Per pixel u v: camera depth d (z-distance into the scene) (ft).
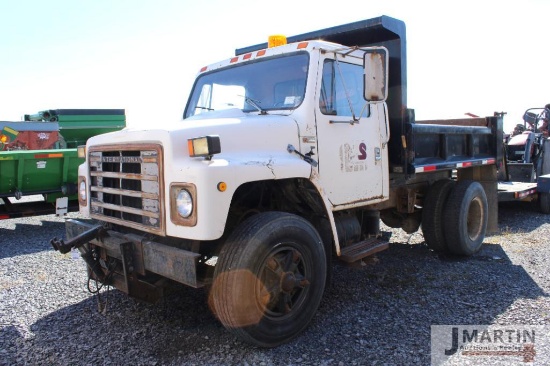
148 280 11.94
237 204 12.70
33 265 18.99
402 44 16.30
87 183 13.53
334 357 10.47
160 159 10.52
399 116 16.44
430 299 14.08
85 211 13.85
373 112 15.08
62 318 13.12
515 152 34.32
